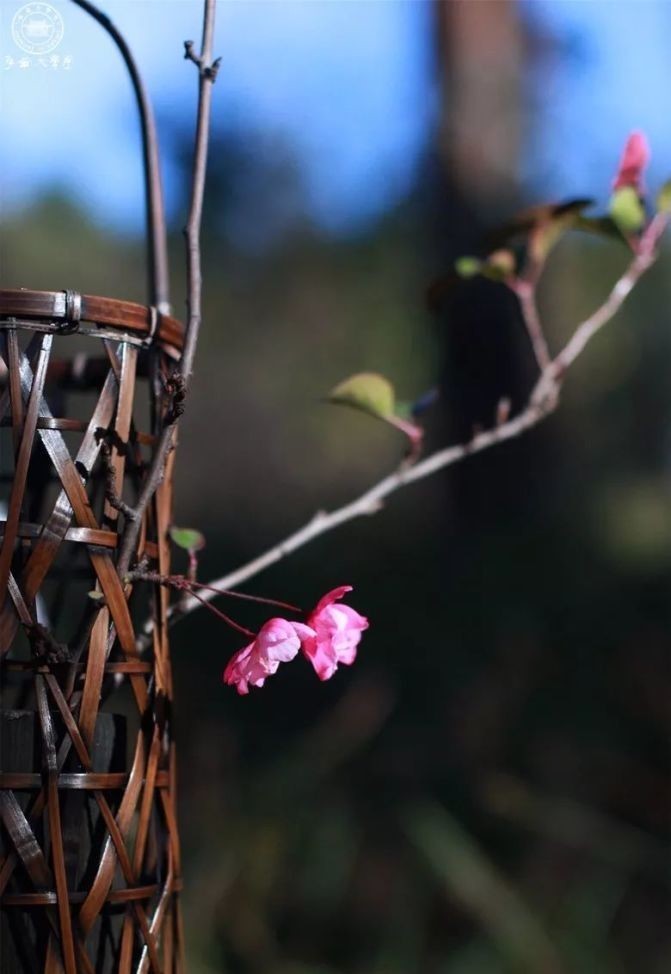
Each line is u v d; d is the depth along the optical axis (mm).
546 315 12703
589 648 9570
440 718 8984
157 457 2408
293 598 10969
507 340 12477
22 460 2344
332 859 7359
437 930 7188
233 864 7133
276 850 7316
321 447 15711
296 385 15922
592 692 9141
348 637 2461
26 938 2352
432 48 13297
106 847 2395
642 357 13539
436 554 11320
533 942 6746
